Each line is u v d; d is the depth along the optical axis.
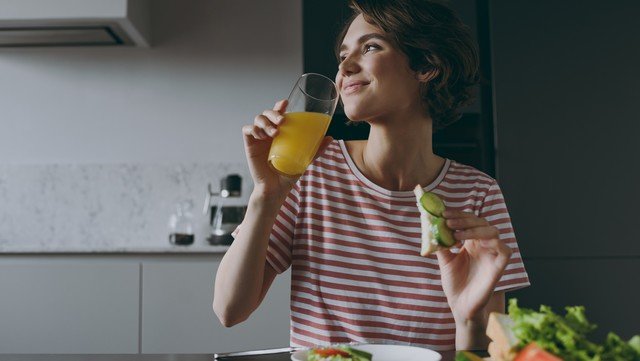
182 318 2.57
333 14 2.87
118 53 3.30
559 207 2.79
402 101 1.15
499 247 0.89
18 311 2.55
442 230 0.85
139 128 3.27
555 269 2.76
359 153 1.26
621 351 0.58
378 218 1.19
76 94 3.28
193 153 3.27
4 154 3.24
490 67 2.88
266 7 3.33
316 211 1.21
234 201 3.18
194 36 3.32
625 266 2.76
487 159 2.88
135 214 3.24
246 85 3.30
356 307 1.15
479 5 2.93
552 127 2.82
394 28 1.12
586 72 2.85
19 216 3.21
